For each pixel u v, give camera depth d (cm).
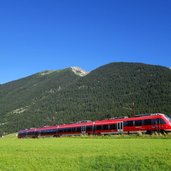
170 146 3703
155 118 6244
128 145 4119
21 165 2758
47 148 4203
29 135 11194
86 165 2647
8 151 3997
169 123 6053
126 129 6838
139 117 6619
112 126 7250
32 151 3878
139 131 6525
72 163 2753
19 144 5459
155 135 5881
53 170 2511
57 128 9475
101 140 5612
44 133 10188
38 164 2772
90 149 3772
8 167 2686
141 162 2609
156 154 2938
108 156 2958
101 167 2566
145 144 4156
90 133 7950
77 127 8519
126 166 2528
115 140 5372
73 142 5356
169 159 2647
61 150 3819
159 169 2383
